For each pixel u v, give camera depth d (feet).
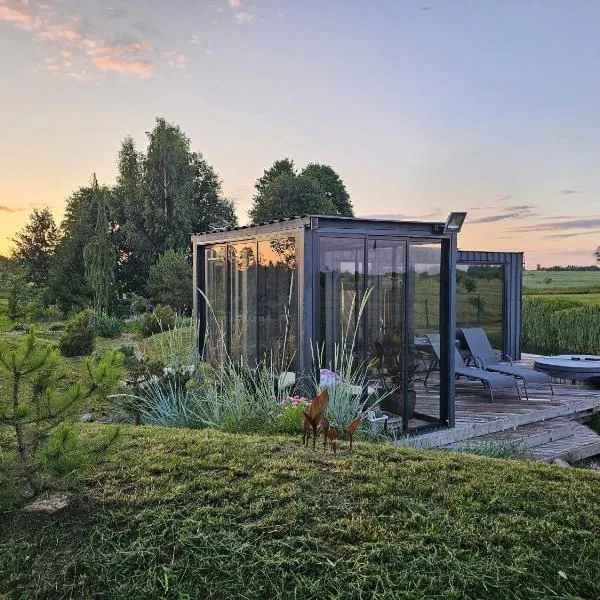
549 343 51.44
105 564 7.01
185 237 114.83
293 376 18.24
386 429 17.66
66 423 8.20
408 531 7.52
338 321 18.37
